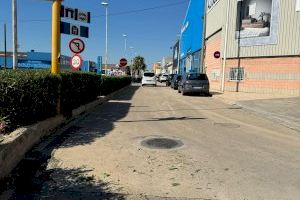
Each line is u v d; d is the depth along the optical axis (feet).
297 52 84.02
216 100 71.05
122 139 28.45
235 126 36.83
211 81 122.31
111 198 16.26
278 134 32.68
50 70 34.53
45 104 29.17
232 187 17.88
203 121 39.96
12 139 20.27
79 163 21.36
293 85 85.10
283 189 17.74
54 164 21.02
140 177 19.12
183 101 66.95
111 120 38.70
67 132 30.68
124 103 60.23
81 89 43.62
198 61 155.02
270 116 45.47
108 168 20.53
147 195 16.69
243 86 94.84
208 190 17.42
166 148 25.57
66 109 35.58
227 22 91.40
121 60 114.73
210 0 129.08
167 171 20.20
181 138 29.48
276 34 87.20
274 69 88.12
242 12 93.76
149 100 68.08
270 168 21.17
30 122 26.35
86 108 45.83
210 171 20.35
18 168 20.07
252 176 19.62
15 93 23.31
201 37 145.79
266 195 16.90
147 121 38.73
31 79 25.68
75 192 16.89
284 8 85.66
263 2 89.10
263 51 89.86
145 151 24.58
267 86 89.71
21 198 16.07
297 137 31.37
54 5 33.99
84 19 37.76
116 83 88.38
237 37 95.35
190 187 17.78
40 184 17.81
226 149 25.79
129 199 16.20
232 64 97.35
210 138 29.81
